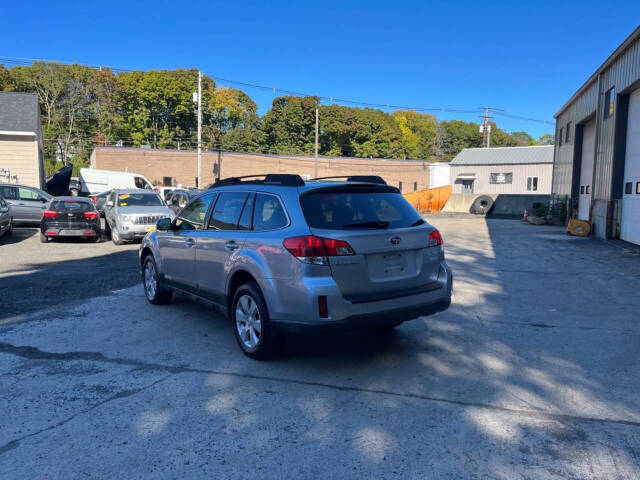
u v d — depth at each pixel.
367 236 4.47
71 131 66.88
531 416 3.76
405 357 5.10
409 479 2.96
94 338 5.68
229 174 48.91
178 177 46.69
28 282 8.91
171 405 3.95
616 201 16.34
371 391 4.23
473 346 5.47
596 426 3.60
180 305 7.25
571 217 23.80
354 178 5.55
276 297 4.50
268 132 72.19
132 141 68.12
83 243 15.04
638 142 14.99
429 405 3.96
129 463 3.13
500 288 8.71
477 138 100.00
